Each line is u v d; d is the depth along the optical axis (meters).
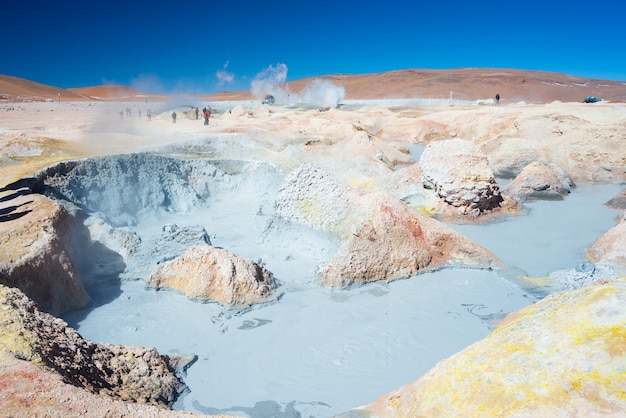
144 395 5.73
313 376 6.57
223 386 6.42
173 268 9.55
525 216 13.90
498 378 3.93
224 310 8.54
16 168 12.78
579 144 19.23
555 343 3.92
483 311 8.22
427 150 14.61
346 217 11.08
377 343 7.33
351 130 26.31
